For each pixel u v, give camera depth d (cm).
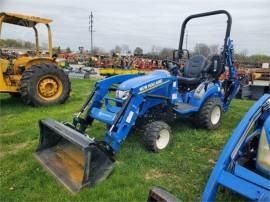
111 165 322
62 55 2411
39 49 811
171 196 189
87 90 980
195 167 365
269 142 247
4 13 668
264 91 1141
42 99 682
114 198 289
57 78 704
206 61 545
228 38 545
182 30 588
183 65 581
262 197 210
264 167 249
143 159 378
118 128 354
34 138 460
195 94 492
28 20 713
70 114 612
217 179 231
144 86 388
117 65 1708
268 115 282
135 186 312
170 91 438
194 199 293
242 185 223
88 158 295
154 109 432
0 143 438
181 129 513
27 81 661
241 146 255
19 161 373
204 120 502
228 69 583
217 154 411
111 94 520
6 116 596
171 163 374
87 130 487
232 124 564
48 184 312
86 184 298
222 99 575
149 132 397
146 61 1648
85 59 2323
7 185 314
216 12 541
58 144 382
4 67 680
